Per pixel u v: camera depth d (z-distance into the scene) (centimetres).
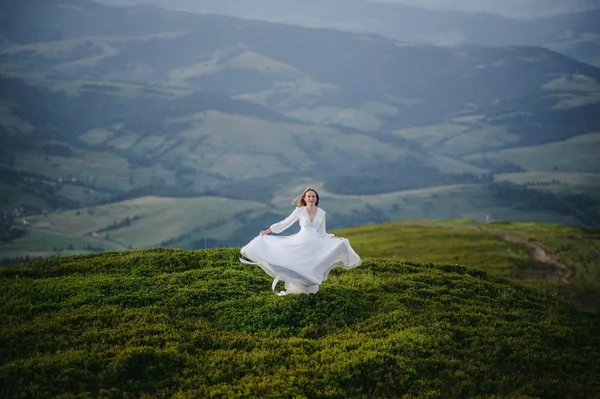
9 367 1564
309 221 2025
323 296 2152
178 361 1645
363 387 1577
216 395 1487
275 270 1917
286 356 1725
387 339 1839
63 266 2620
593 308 4828
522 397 1573
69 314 1967
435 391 1562
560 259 7106
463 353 1814
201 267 2633
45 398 1454
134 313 1989
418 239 9356
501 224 11112
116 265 2641
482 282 2700
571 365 1820
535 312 2366
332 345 1797
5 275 2525
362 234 10750
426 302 2266
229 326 1930
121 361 1606
